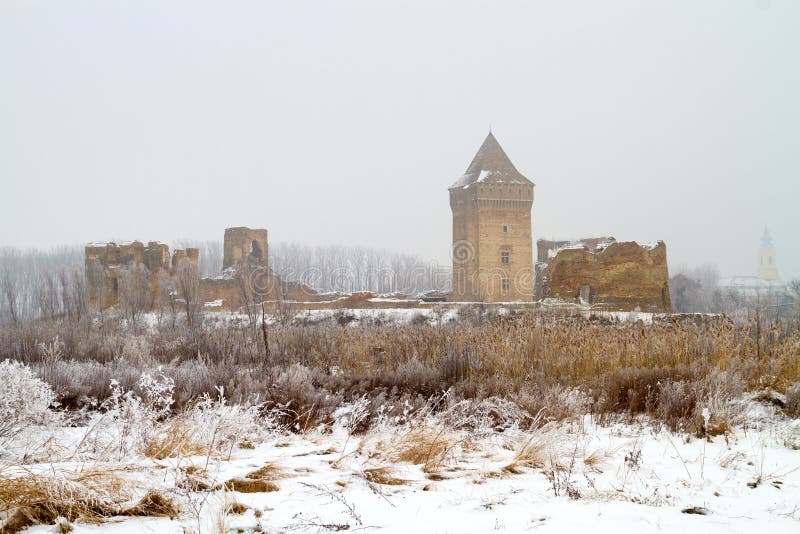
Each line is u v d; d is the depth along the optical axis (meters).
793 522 4.53
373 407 9.62
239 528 4.39
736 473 6.03
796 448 7.14
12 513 4.40
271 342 18.41
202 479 5.47
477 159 72.81
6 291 48.94
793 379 10.37
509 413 9.08
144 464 6.01
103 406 9.95
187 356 18.44
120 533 4.25
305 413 9.56
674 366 11.55
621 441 7.68
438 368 12.96
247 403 8.63
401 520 4.60
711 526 4.43
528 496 5.27
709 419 8.15
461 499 5.16
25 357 16.92
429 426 7.85
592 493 5.30
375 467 6.09
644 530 4.33
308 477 5.83
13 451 6.85
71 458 6.58
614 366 11.72
